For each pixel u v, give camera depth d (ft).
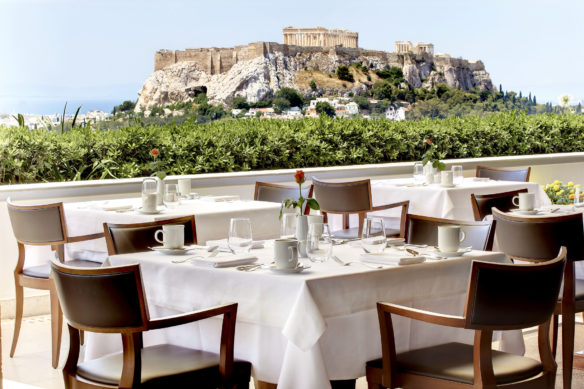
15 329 15.16
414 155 28.53
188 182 18.29
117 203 17.22
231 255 10.18
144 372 8.63
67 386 8.95
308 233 9.78
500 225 12.26
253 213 16.03
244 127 24.93
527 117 31.91
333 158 26.40
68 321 8.60
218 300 9.29
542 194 20.54
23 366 14.49
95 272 8.14
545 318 8.54
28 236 14.74
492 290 8.09
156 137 22.98
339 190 18.61
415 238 12.41
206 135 23.77
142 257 10.39
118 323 8.19
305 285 8.46
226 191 22.20
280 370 8.91
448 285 9.83
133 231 12.03
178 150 23.13
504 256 10.37
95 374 8.70
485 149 30.19
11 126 21.39
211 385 8.75
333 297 8.71
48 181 21.30
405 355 9.09
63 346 15.89
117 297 8.12
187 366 8.82
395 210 19.71
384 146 27.58
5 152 20.52
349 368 8.93
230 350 8.80
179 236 10.68
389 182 20.72
